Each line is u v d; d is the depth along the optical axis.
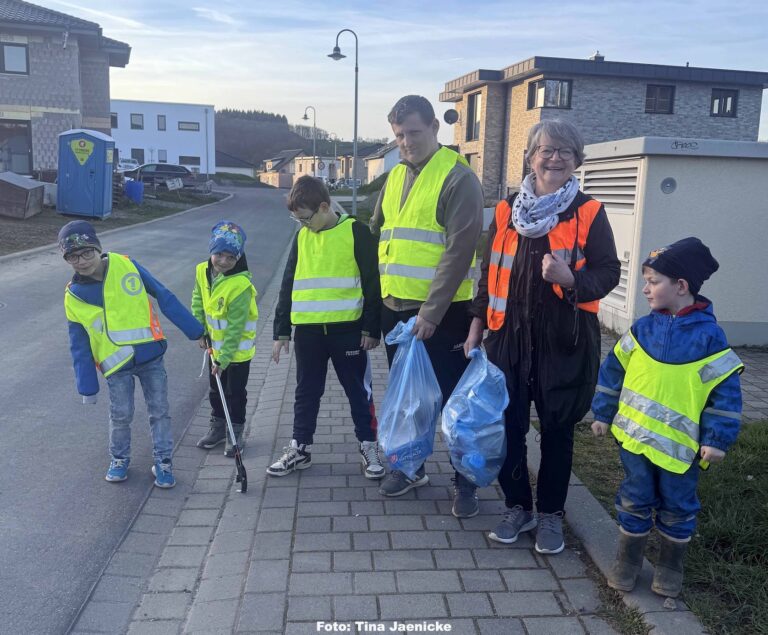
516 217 3.26
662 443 2.91
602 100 31.81
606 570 3.23
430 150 3.79
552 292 3.27
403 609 2.99
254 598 3.06
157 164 39.94
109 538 3.74
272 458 4.68
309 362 4.31
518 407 3.48
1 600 3.16
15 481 4.38
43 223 18.44
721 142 7.17
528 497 3.66
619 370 3.17
